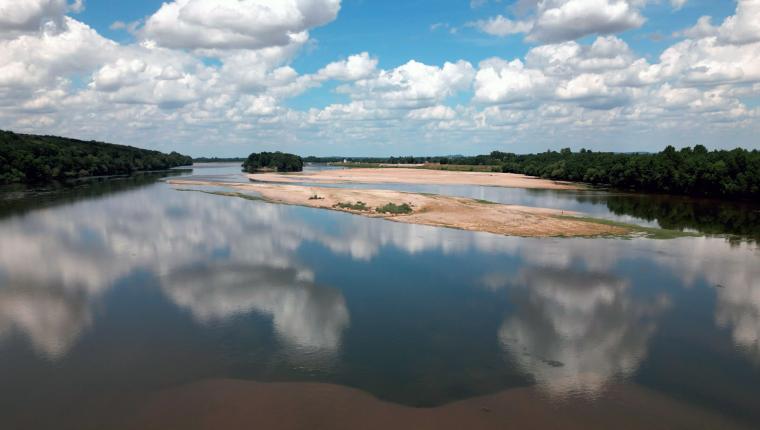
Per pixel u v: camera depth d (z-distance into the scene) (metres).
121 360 16.62
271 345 17.80
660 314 20.95
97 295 23.03
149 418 13.34
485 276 26.38
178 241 34.94
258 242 34.78
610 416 13.54
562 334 18.92
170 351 17.30
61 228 39.75
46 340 18.17
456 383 15.23
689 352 17.45
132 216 46.47
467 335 18.78
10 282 24.89
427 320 20.23
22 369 15.98
